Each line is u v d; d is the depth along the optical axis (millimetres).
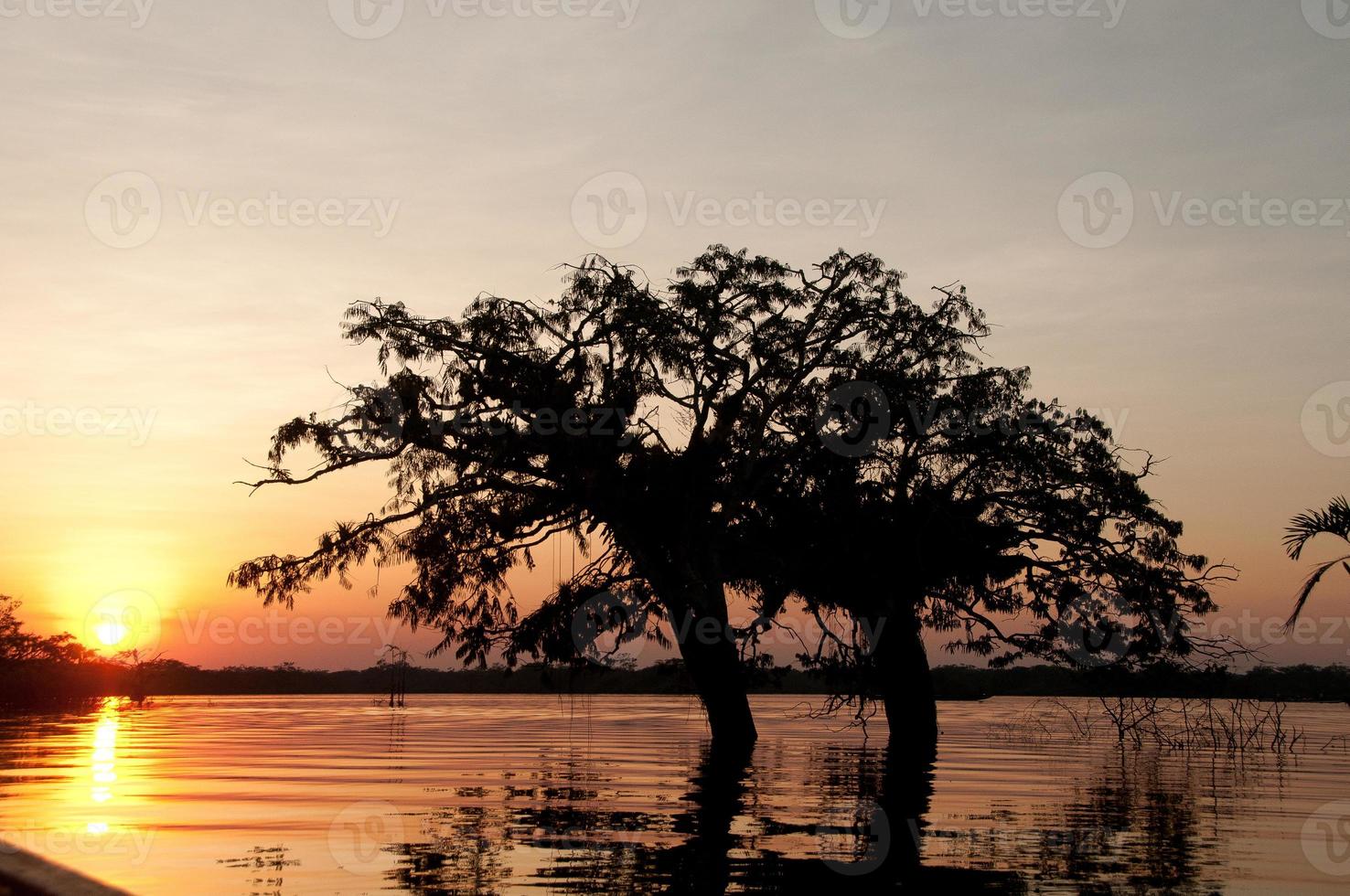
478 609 29906
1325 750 29281
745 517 30328
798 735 34438
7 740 31172
